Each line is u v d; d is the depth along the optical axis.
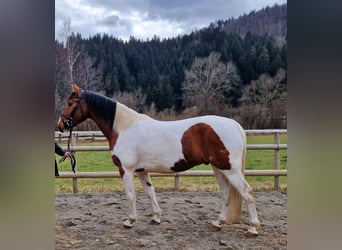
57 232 2.67
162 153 2.50
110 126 2.65
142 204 3.60
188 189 4.30
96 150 4.06
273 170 4.05
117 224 2.88
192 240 2.47
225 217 2.66
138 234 2.62
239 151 2.37
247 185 2.40
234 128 2.39
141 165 2.60
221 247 2.33
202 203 3.61
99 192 4.17
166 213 3.21
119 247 2.35
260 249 2.28
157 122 2.61
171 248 2.33
